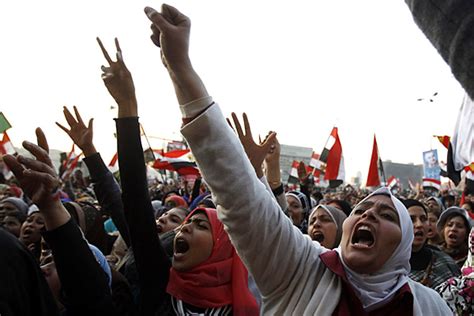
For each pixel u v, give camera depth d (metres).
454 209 5.14
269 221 2.04
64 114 3.66
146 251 2.81
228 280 2.87
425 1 0.86
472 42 0.80
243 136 2.76
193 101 1.96
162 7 1.95
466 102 1.19
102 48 2.98
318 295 2.06
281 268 2.09
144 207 2.81
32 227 4.00
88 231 4.02
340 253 2.21
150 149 11.84
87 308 2.10
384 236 2.14
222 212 2.03
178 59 1.95
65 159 14.24
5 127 9.90
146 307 2.81
